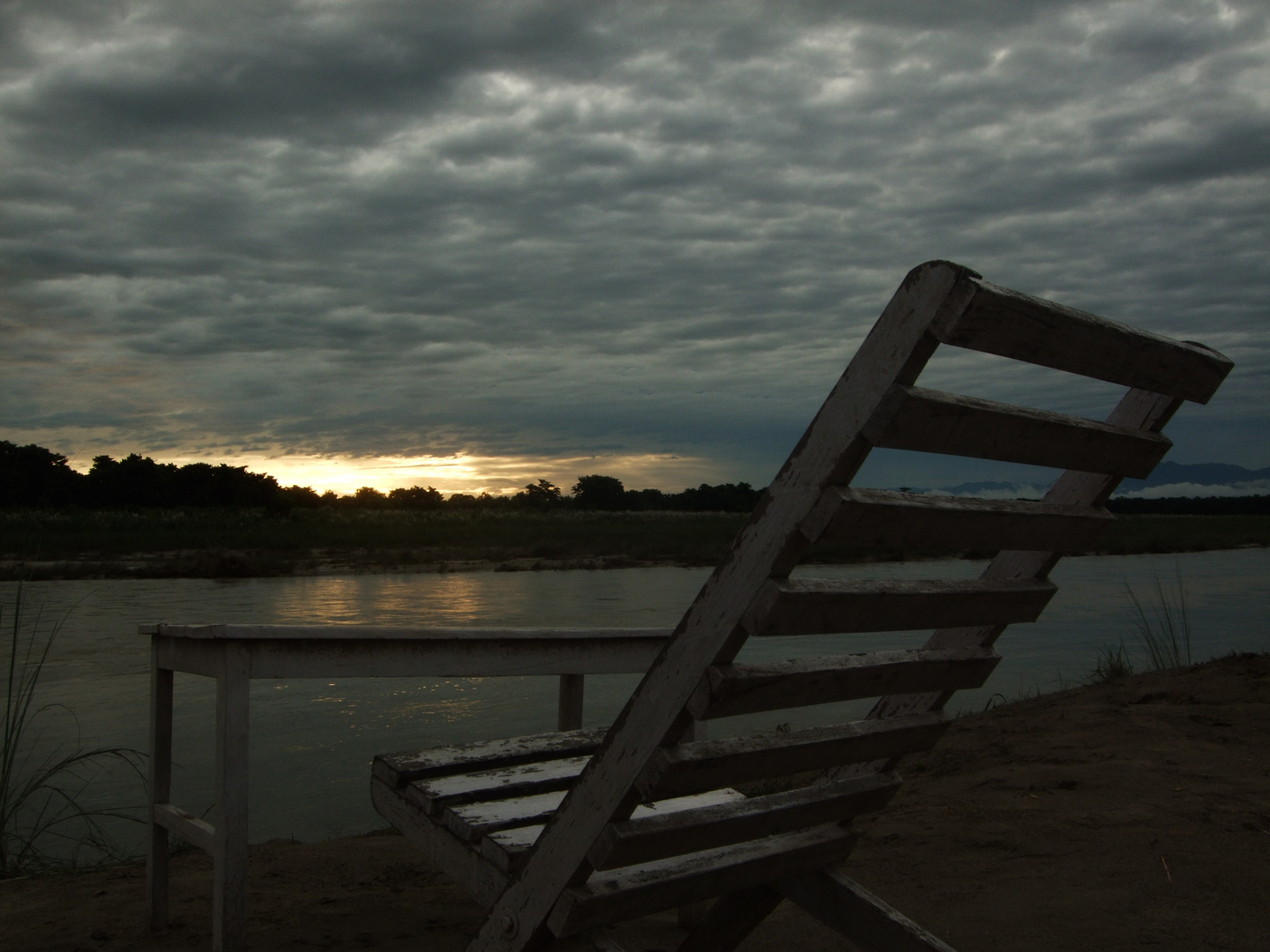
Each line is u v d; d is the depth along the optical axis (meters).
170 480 56.25
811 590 1.16
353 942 2.43
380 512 56.59
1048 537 1.39
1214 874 2.49
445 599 14.41
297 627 2.19
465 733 5.84
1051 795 3.38
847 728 1.47
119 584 17.41
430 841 1.86
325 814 4.21
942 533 1.23
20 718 3.86
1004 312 1.06
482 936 1.52
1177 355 1.33
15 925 2.69
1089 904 2.38
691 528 42.59
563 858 1.38
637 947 2.42
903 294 1.06
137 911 2.76
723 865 1.53
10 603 12.81
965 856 2.85
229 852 2.14
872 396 1.07
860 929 1.64
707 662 1.19
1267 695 4.58
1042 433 1.24
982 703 6.55
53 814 4.30
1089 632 10.30
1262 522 57.41
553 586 17.27
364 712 6.44
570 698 2.77
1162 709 4.55
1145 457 1.43
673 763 1.23
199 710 6.48
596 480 91.44
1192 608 12.62
